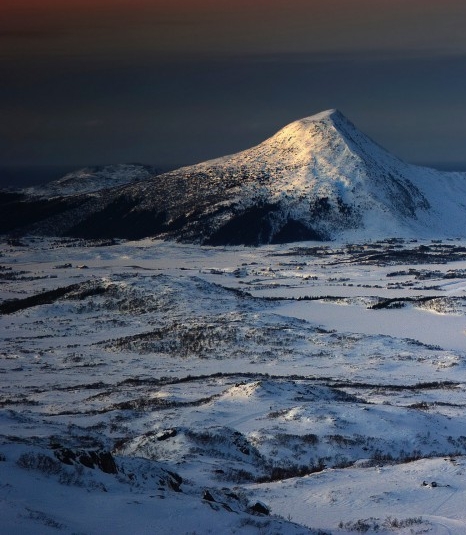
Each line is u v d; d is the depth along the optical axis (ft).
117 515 117.08
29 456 135.85
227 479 184.75
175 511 121.60
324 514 150.20
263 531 118.73
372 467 185.88
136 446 216.74
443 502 156.35
